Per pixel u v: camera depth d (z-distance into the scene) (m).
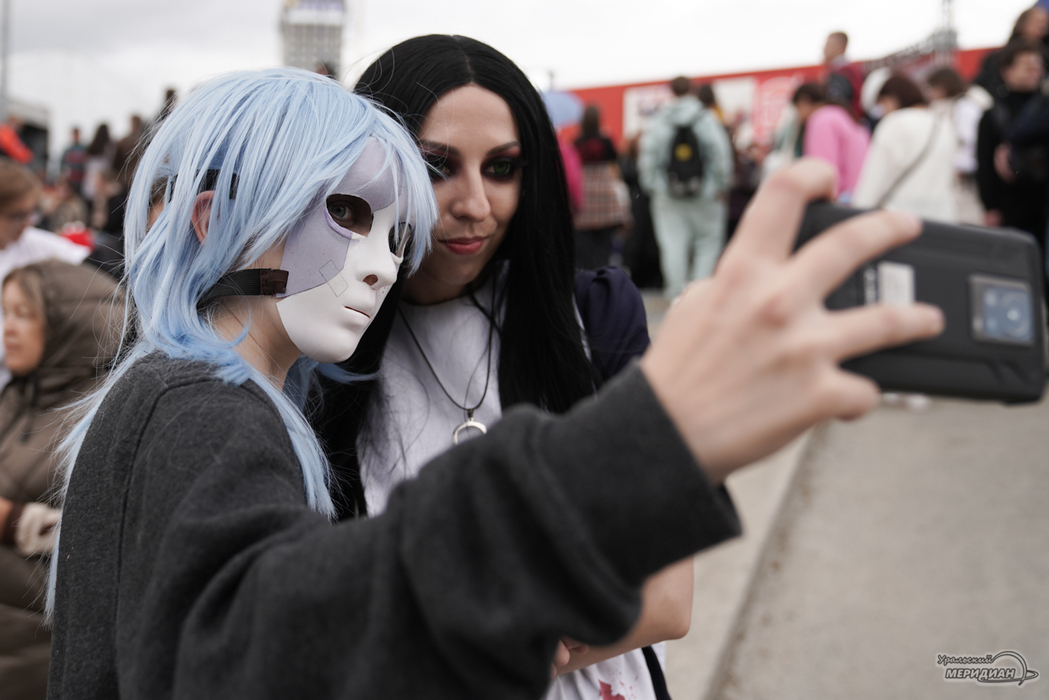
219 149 0.83
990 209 4.71
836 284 0.51
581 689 1.21
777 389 0.50
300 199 0.81
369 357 1.29
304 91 0.86
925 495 3.51
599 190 6.50
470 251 1.25
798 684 2.50
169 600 0.62
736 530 0.51
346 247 0.85
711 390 0.51
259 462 0.68
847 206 0.58
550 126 1.29
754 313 0.50
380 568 0.55
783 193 0.52
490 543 0.53
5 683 1.72
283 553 0.59
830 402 0.49
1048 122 4.23
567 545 0.50
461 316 1.34
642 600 0.54
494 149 1.22
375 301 0.88
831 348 0.49
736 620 2.68
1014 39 5.08
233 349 0.84
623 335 1.34
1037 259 0.67
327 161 0.82
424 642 0.54
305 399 1.16
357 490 1.28
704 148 6.01
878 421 4.36
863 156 5.03
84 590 0.75
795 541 3.25
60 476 1.76
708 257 6.29
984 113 4.70
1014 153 4.37
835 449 4.06
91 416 0.91
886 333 0.50
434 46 1.24
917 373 0.61
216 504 0.65
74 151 9.70
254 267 0.84
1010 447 3.84
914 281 0.63
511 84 1.24
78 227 4.62
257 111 0.83
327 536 0.59
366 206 0.86
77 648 0.74
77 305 1.86
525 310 1.32
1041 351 0.65
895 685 2.45
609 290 1.37
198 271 0.83
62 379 1.84
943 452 3.89
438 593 0.52
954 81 4.41
